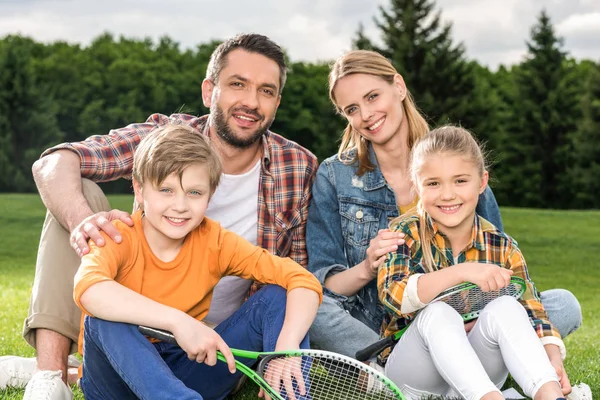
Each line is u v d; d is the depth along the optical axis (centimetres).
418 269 355
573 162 4731
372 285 406
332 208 420
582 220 2330
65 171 364
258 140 409
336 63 417
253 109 388
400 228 362
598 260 1574
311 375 306
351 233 417
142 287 316
